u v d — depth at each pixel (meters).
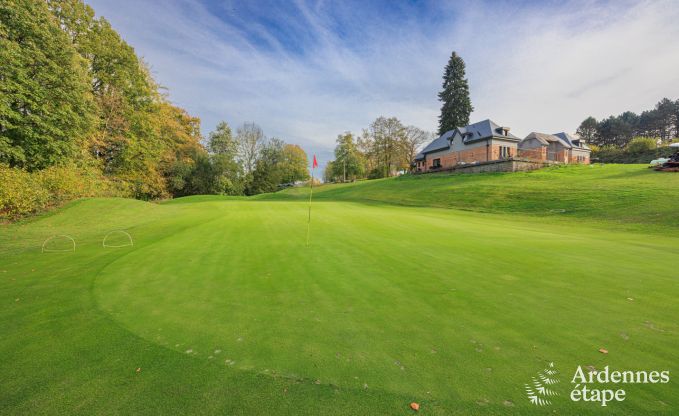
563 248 8.73
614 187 22.27
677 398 2.62
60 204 17.22
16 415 2.47
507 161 34.66
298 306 4.63
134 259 7.53
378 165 72.62
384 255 7.81
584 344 3.50
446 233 11.31
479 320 4.12
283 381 2.88
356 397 2.66
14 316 4.34
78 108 19.27
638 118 98.69
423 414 2.45
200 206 22.64
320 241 9.66
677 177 23.03
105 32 25.50
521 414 2.43
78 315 4.35
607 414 2.44
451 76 58.72
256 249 8.55
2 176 14.28
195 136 47.78
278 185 65.62
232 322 4.11
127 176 30.61
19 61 15.56
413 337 3.67
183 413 2.48
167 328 3.95
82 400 2.64
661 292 5.14
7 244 9.48
